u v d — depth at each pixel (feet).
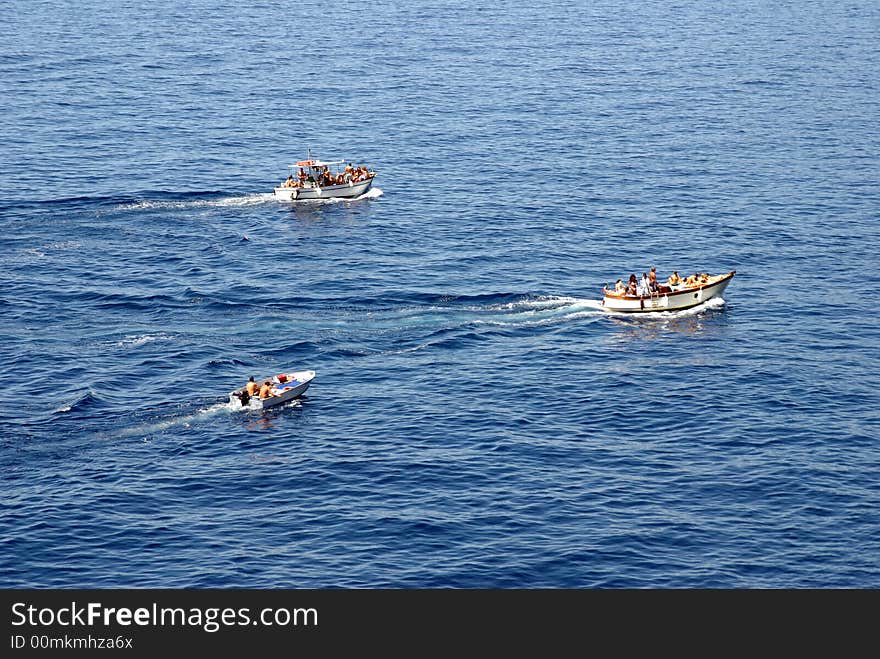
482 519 203.92
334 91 545.85
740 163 435.94
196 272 322.34
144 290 309.22
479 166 430.61
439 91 549.95
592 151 451.53
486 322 292.20
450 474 218.79
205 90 542.16
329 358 271.49
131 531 200.34
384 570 190.19
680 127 489.26
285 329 286.87
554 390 254.88
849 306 304.09
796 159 441.68
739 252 343.05
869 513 206.28
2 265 323.78
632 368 266.36
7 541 196.34
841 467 221.66
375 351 275.59
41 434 232.53
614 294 296.71
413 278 319.68
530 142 463.83
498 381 259.60
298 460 224.33
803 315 298.35
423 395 252.62
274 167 424.87
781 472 219.82
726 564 192.13
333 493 212.43
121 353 271.28
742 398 250.98
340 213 375.86
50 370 261.65
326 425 238.68
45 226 354.95
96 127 471.62
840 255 341.41
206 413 242.99
